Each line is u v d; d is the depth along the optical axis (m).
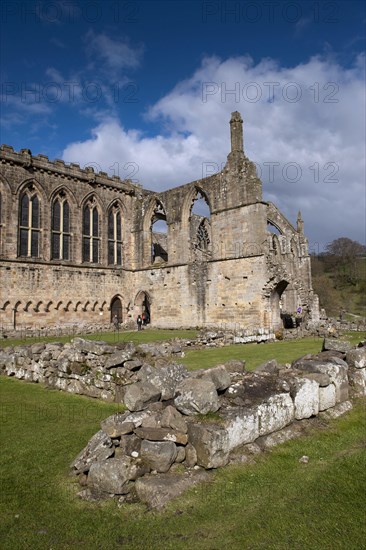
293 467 7.11
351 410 10.20
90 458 6.78
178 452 6.79
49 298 38.94
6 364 17.75
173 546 5.01
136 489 6.18
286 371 10.20
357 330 37.12
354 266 102.81
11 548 5.03
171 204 43.03
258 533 5.21
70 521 5.59
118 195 46.38
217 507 5.81
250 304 35.06
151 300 44.41
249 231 35.62
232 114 38.06
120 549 4.99
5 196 36.47
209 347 24.83
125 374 11.92
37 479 6.86
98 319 43.09
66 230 41.50
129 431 6.96
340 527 5.29
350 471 6.89
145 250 46.12
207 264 38.72
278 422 8.32
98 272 43.44
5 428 9.59
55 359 14.75
